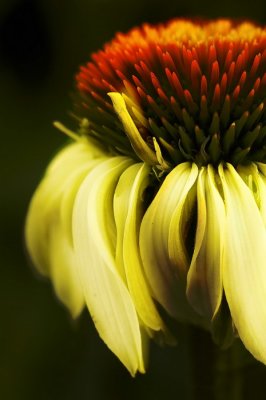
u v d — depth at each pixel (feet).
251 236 0.60
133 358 0.62
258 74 0.65
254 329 0.60
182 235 0.62
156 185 0.64
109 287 0.62
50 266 0.72
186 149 0.64
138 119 0.64
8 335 0.95
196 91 0.64
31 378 0.93
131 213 0.62
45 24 0.98
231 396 0.68
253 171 0.63
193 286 0.61
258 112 0.64
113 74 0.67
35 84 0.99
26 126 0.98
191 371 0.68
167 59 0.65
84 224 0.64
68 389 0.92
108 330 0.62
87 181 0.65
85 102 0.69
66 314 0.94
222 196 0.63
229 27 0.69
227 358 0.68
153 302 0.63
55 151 0.97
